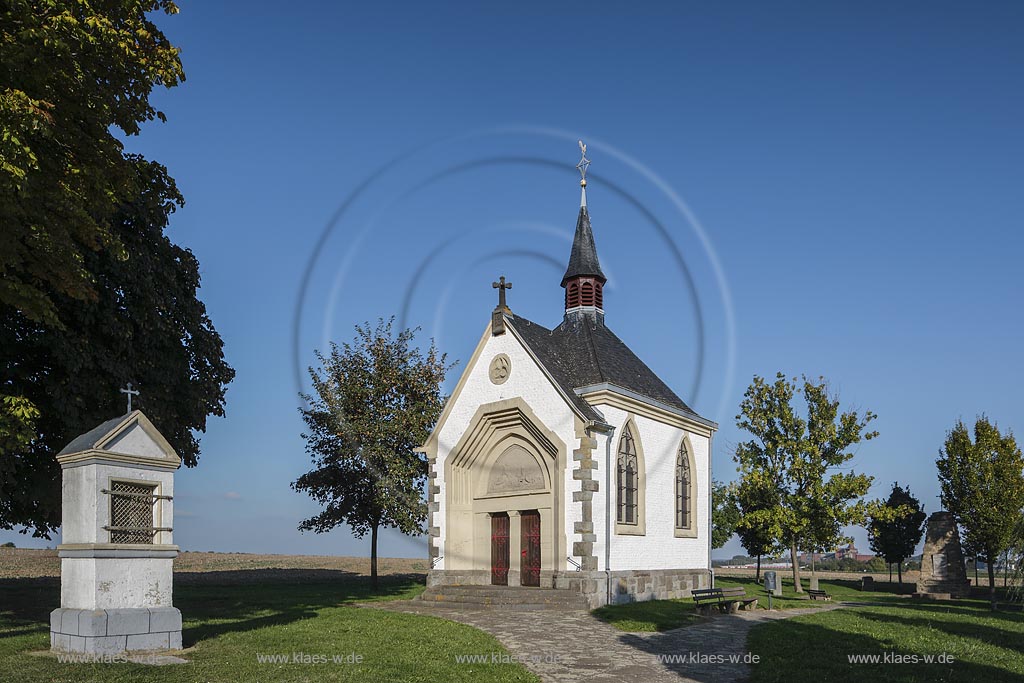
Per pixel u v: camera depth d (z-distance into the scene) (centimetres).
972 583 4153
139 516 1327
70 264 1505
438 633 1543
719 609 2202
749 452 3338
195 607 2083
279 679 1038
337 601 2484
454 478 2719
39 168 1356
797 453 3197
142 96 1547
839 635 1560
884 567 6938
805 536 3209
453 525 2688
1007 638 1568
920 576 3625
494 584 2625
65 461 1327
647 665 1252
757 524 3281
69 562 1289
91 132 1491
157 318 2173
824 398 3250
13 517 2291
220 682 1017
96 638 1209
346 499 3238
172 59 1537
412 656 1244
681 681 1117
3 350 1938
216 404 2552
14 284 1423
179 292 2334
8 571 4081
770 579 2305
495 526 2670
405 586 3306
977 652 1341
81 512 1281
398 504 2941
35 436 1784
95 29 1369
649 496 2664
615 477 2502
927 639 1500
